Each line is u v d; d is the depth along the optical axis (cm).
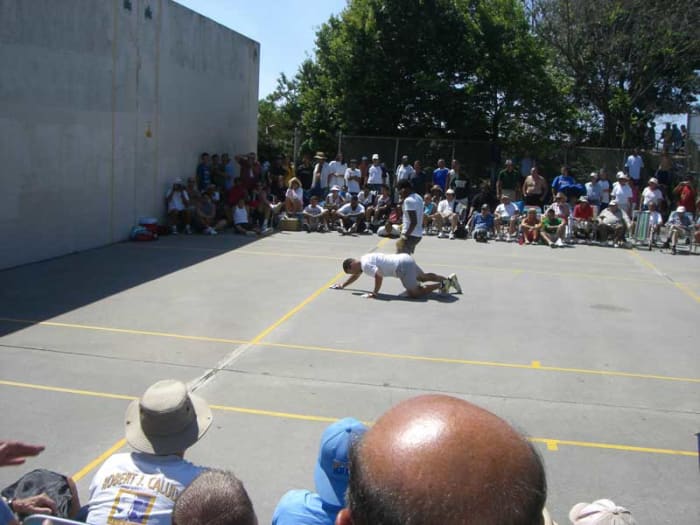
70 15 1401
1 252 1259
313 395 678
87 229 1510
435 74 2672
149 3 1692
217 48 2098
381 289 1205
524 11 2773
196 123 1992
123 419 601
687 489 508
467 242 1852
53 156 1380
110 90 1556
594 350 874
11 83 1252
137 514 304
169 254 1495
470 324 983
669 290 1295
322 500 298
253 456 538
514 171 2095
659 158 2331
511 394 702
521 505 95
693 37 2578
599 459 553
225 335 883
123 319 944
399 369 769
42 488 323
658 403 690
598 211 2016
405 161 2191
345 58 2677
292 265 1409
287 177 2308
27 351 784
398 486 96
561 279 1364
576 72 2797
